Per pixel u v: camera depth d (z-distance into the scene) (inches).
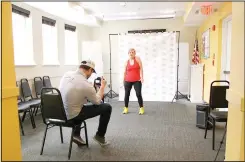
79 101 98.9
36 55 195.2
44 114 100.3
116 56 294.5
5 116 75.8
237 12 74.7
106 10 231.6
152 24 282.8
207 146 107.1
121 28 290.4
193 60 265.1
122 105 218.7
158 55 238.8
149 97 243.6
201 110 136.3
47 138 121.5
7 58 76.5
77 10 209.0
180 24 276.8
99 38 297.7
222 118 102.0
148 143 112.1
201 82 235.6
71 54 272.2
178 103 226.4
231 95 77.2
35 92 183.6
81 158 94.8
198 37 273.9
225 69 182.2
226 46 180.4
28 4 182.2
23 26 186.7
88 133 130.1
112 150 103.4
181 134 126.0
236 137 73.1
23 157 96.4
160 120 158.2
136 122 153.6
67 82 100.7
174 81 238.7
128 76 180.2
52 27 229.6
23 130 135.9
